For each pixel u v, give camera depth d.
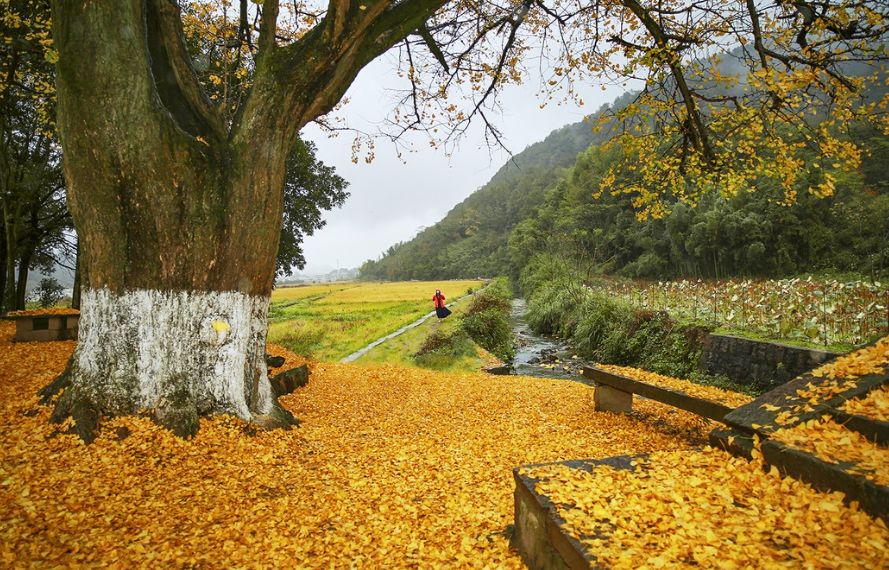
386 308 34.03
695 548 2.06
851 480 2.32
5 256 19.12
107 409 4.73
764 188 36.03
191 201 4.91
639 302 17.73
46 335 9.93
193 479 4.11
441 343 15.76
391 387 9.59
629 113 7.94
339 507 3.78
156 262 4.88
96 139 4.57
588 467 3.08
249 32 7.29
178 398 4.89
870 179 34.41
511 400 8.18
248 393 5.46
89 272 4.93
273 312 32.53
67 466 4.02
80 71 4.48
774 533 2.16
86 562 2.86
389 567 2.90
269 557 3.03
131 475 4.01
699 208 39.31
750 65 7.73
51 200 19.08
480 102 9.48
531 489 2.75
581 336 18.19
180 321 4.98
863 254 29.77
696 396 5.18
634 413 6.75
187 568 2.89
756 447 3.03
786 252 33.06
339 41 5.16
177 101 5.41
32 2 8.93
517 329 27.52
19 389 5.73
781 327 10.22
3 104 14.54
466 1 8.64
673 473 2.91
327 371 10.80
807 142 7.48
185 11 11.60
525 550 2.83
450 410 7.54
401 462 4.86
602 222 50.94
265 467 4.50
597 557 2.03
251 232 5.25
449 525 3.39
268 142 5.28
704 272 39.34
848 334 9.07
